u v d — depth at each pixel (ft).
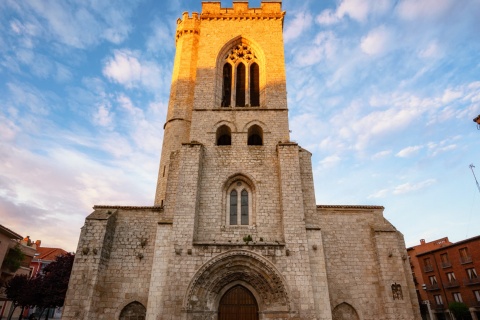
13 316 173.47
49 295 127.85
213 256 71.61
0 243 131.34
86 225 77.71
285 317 67.31
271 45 107.76
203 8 114.52
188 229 74.64
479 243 168.55
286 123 92.79
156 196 98.84
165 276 71.10
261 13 113.60
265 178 84.17
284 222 75.66
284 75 101.71
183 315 65.57
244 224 79.51
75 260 73.36
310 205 82.33
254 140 96.22
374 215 86.84
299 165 85.56
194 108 95.35
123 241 79.87
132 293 73.97
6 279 145.38
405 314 72.49
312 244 75.51
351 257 81.30
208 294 70.18
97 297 71.82
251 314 70.90
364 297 76.74
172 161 89.86
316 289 70.59
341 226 85.20
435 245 214.90
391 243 80.74
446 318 181.16
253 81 107.76
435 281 192.13
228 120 93.40
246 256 72.13
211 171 85.35
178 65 120.06
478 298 164.66
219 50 106.93
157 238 75.41
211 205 80.48
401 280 76.43
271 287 70.08
